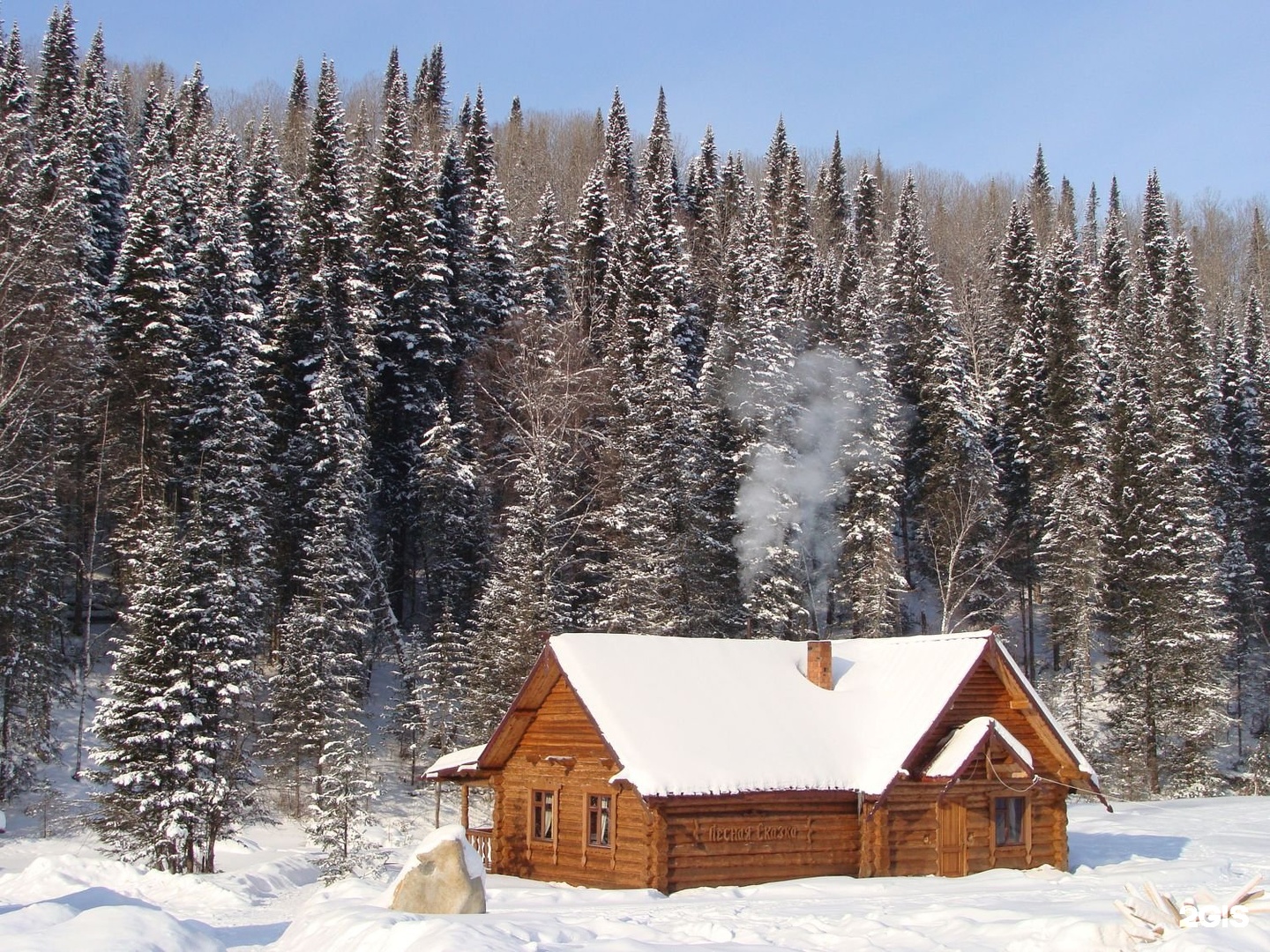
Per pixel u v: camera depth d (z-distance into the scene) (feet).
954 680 86.99
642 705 83.82
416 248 180.65
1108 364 223.51
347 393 162.40
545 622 139.54
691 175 310.65
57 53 234.38
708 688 87.71
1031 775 85.20
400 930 41.98
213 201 179.52
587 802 85.46
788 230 269.03
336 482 148.25
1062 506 183.11
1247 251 402.31
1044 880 79.77
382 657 168.86
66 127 215.10
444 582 166.09
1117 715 175.22
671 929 52.49
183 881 78.89
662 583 150.41
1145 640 171.32
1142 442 177.78
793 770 82.02
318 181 178.29
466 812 99.55
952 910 58.39
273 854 114.62
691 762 79.51
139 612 104.53
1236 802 148.77
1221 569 191.42
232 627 107.55
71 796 125.39
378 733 155.53
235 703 106.32
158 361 148.77
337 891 58.90
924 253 214.90
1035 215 378.94
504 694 135.44
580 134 380.17
